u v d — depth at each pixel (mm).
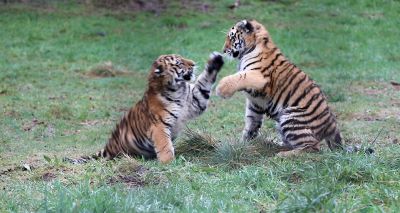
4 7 29031
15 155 13344
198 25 28000
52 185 10211
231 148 11531
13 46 25047
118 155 12328
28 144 14523
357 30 27859
